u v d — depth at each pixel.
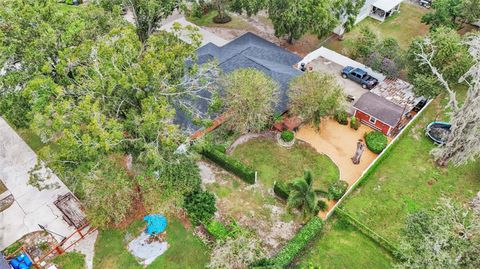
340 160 37.06
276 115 38.69
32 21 33.19
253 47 45.09
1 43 32.06
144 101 28.08
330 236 31.09
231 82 35.75
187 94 34.31
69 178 31.52
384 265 29.20
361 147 35.50
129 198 29.94
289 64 45.62
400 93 43.53
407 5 61.16
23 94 28.97
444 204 26.48
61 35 33.59
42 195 33.72
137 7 42.97
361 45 46.84
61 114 26.66
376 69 45.09
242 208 32.97
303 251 30.00
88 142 25.61
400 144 38.69
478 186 34.75
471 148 32.88
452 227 24.34
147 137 29.47
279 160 36.91
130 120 28.69
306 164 36.53
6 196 33.66
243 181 35.09
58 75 32.25
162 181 30.09
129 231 31.16
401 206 33.16
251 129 37.25
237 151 37.66
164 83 29.98
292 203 29.89
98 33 35.84
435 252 23.19
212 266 26.98
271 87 36.84
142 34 44.75
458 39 39.94
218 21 56.41
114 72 28.36
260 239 30.80
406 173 35.91
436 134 39.38
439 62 39.88
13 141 38.47
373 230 31.53
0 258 26.97
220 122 38.00
